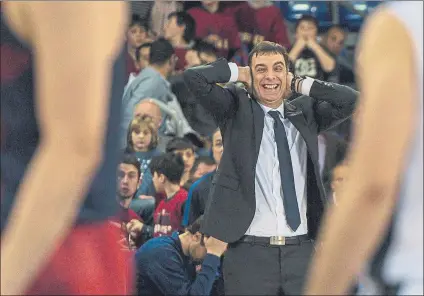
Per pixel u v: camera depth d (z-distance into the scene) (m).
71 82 3.72
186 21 22.73
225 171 13.02
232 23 23.58
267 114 13.31
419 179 3.91
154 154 18.27
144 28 22.56
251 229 12.97
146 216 16.39
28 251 3.75
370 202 3.64
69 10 3.78
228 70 13.25
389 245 4.09
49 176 3.68
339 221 3.70
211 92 13.03
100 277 4.72
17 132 4.48
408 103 3.71
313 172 13.12
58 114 3.71
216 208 12.91
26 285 3.94
